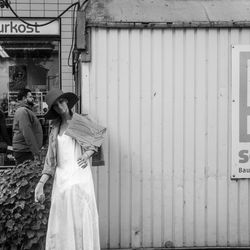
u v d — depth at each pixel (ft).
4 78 36.24
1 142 33.60
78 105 22.86
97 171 21.16
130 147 21.22
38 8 35.32
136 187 21.27
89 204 18.80
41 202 19.76
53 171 19.12
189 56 21.30
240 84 21.40
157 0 21.97
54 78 36.22
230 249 21.42
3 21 35.29
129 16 21.13
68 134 18.88
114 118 21.18
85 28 20.95
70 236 18.67
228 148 21.47
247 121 21.45
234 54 21.36
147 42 21.20
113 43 21.11
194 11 21.54
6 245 20.84
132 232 21.30
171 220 21.39
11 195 20.61
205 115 21.39
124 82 21.18
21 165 21.65
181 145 21.34
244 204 21.56
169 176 21.34
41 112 35.65
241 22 21.22
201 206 21.45
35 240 20.57
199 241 21.45
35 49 35.91
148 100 21.25
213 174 21.44
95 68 21.09
